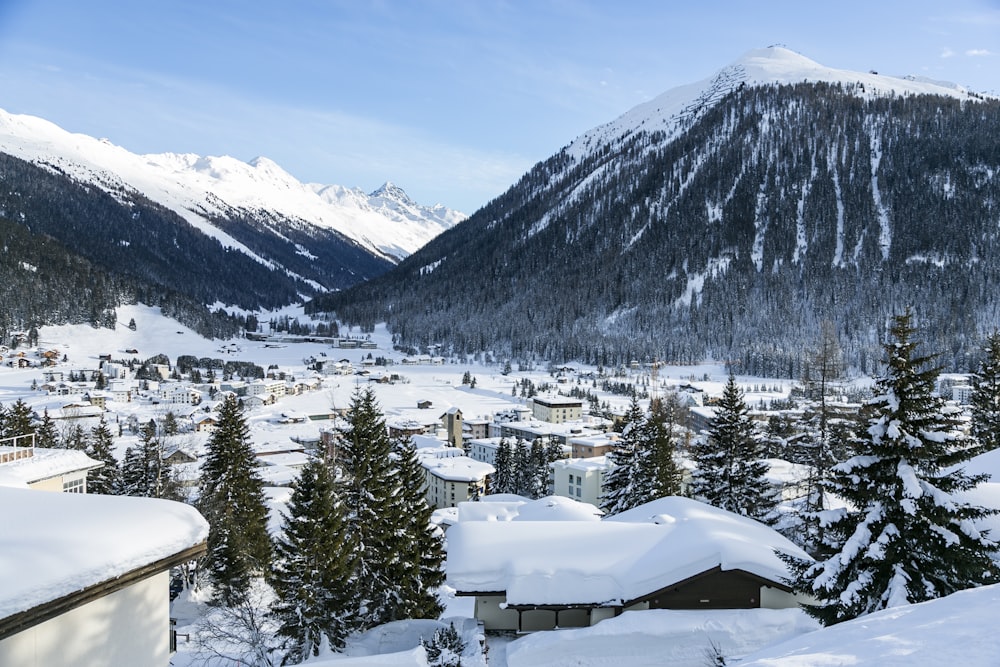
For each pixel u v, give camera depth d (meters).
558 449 93.94
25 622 5.63
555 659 20.33
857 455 17.41
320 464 26.67
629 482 40.88
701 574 22.20
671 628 20.97
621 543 24.97
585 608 22.39
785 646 10.56
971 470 30.34
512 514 35.81
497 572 23.39
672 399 89.25
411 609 29.12
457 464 86.12
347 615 25.55
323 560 24.72
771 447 40.75
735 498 36.16
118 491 41.62
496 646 22.09
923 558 15.75
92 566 6.29
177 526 7.53
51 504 7.41
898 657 7.29
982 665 6.54
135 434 109.12
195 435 107.00
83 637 6.54
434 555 31.52
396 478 31.34
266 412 157.38
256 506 39.62
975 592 9.91
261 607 32.69
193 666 24.58
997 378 40.75
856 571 16.23
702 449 38.06
